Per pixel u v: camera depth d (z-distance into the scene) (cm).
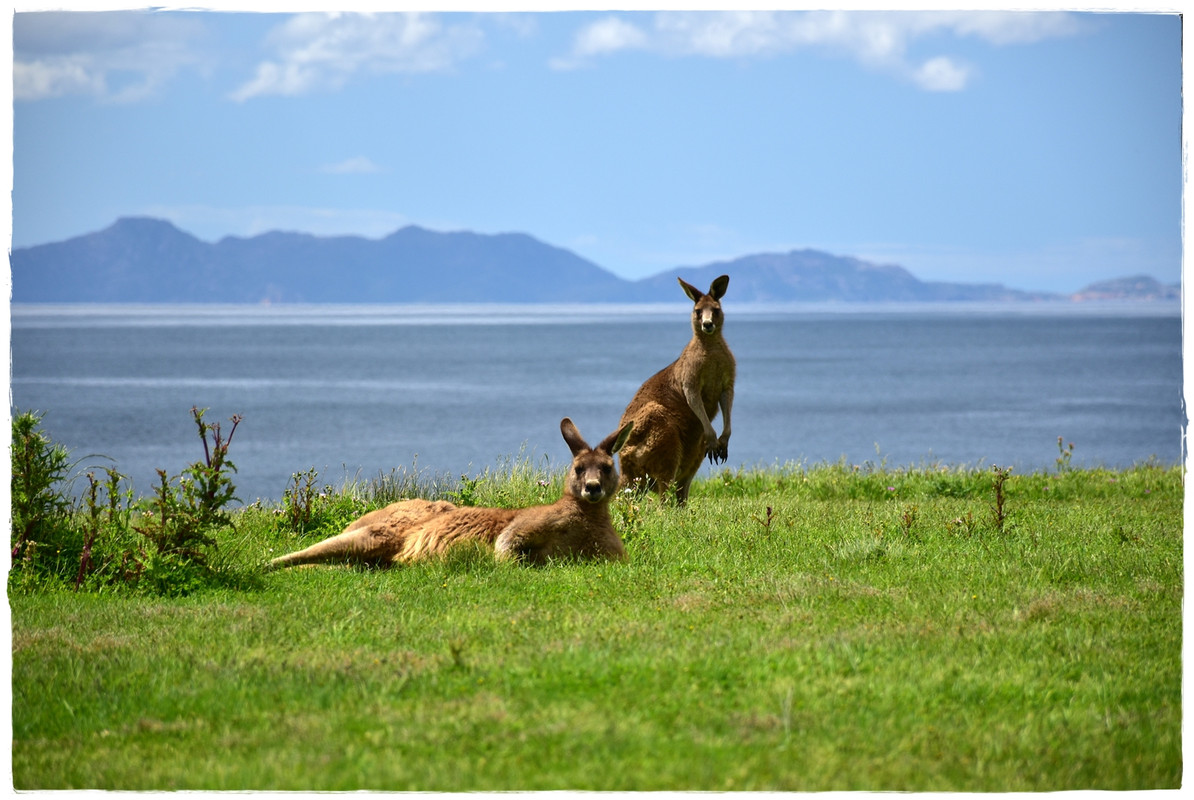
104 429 9212
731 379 2941
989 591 1770
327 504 2534
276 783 1066
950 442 9350
